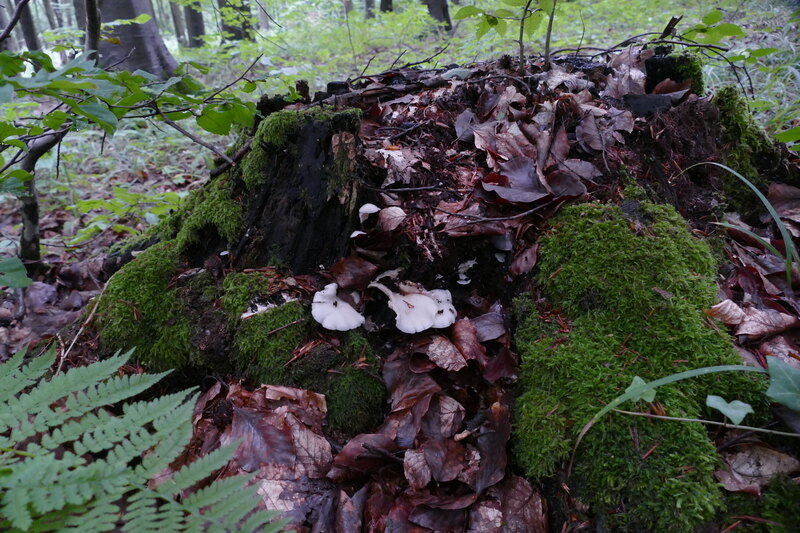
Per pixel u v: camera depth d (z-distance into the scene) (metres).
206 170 5.46
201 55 7.42
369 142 2.71
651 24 7.40
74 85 1.35
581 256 2.21
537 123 2.76
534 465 1.81
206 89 2.19
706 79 4.61
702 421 1.61
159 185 5.26
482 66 3.51
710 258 2.21
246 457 1.92
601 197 2.51
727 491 1.56
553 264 2.27
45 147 2.78
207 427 2.12
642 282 2.08
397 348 2.32
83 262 3.73
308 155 2.40
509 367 2.16
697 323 1.93
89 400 1.32
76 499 1.04
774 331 1.95
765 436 1.66
